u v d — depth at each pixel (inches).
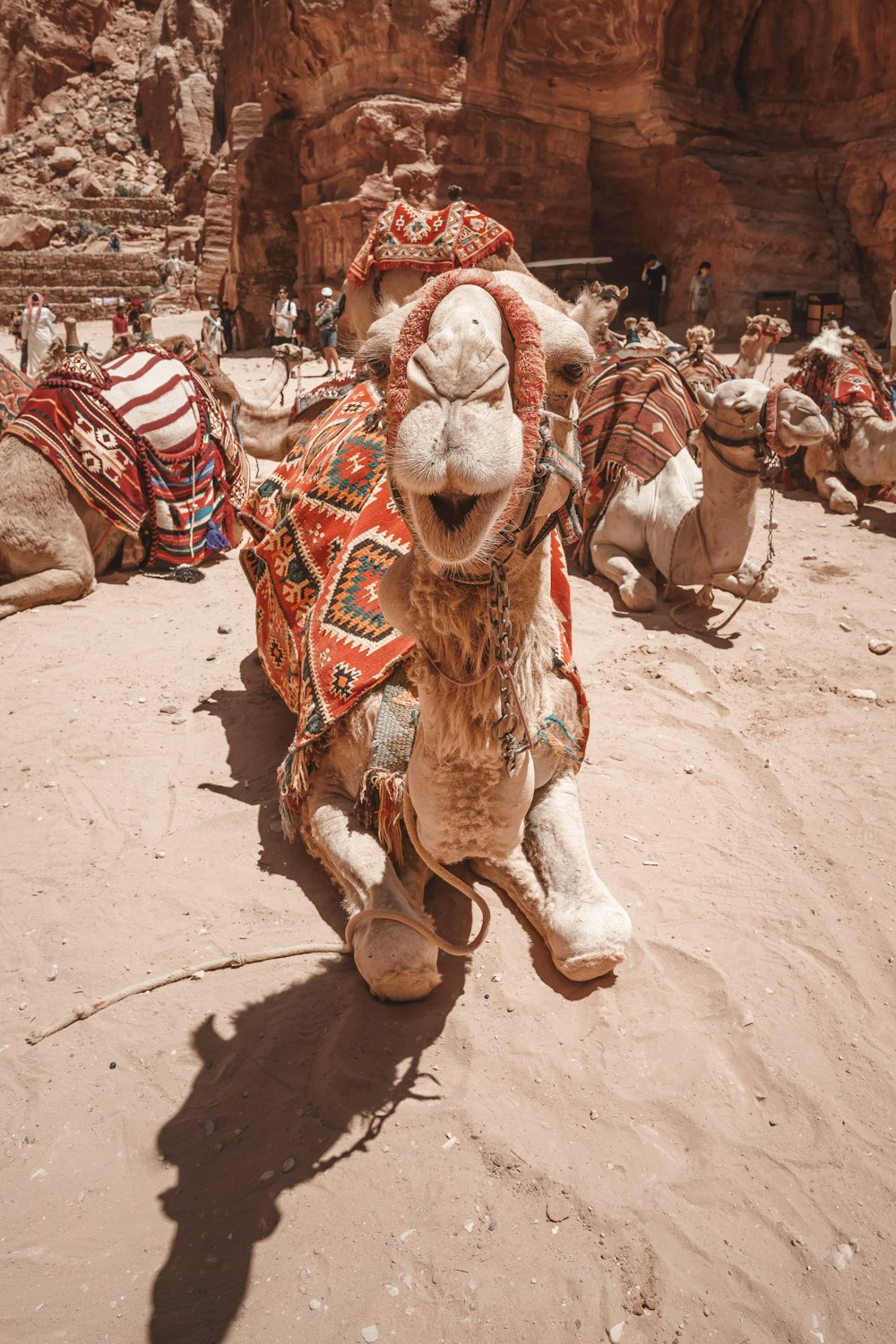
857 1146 117.3
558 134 1051.9
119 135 1959.9
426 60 986.1
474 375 82.6
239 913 158.4
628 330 437.7
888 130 992.2
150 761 204.4
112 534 318.7
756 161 1031.6
